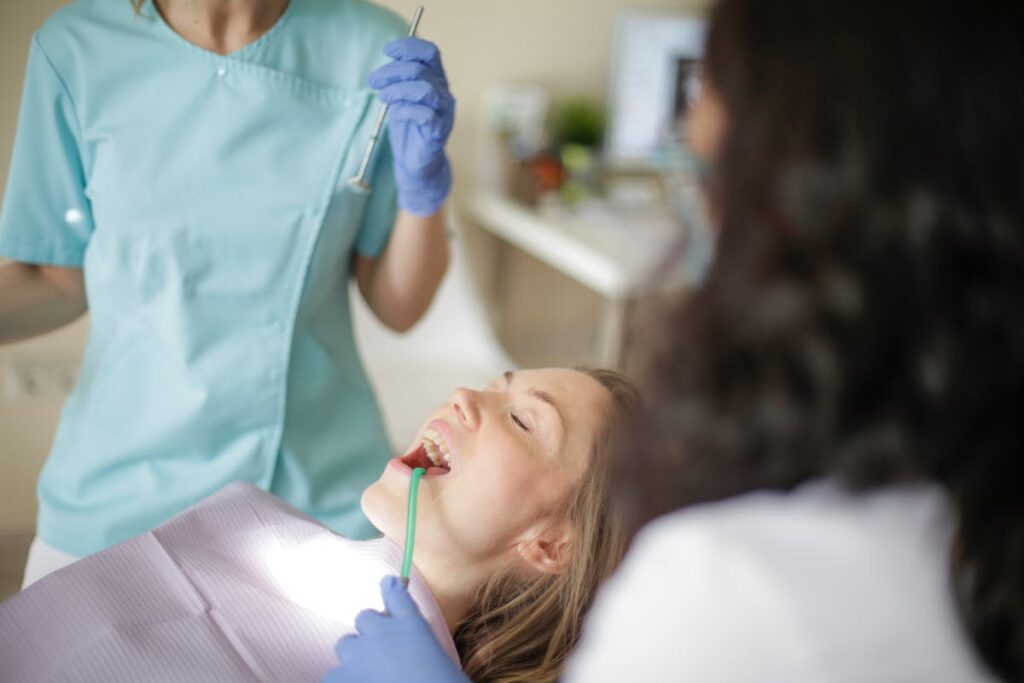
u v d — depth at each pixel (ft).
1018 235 1.61
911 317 1.65
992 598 1.70
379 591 3.30
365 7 4.06
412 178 3.89
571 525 3.41
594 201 9.95
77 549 4.00
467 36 9.39
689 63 10.05
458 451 3.43
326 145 3.91
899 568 1.74
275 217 3.84
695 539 1.81
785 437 1.75
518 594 3.48
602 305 10.91
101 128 3.74
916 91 1.63
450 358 7.52
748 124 1.76
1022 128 1.61
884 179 1.63
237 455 4.01
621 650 1.82
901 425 1.68
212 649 3.08
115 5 3.76
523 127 9.77
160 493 3.97
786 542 1.78
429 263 4.29
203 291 3.84
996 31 1.63
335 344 4.28
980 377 1.64
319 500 4.22
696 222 2.05
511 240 10.12
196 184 3.76
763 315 1.73
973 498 1.69
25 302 4.01
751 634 1.72
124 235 3.75
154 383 3.92
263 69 3.80
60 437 4.11
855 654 1.70
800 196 1.68
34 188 3.83
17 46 5.93
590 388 3.55
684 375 1.85
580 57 10.05
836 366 1.67
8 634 3.07
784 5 1.75
